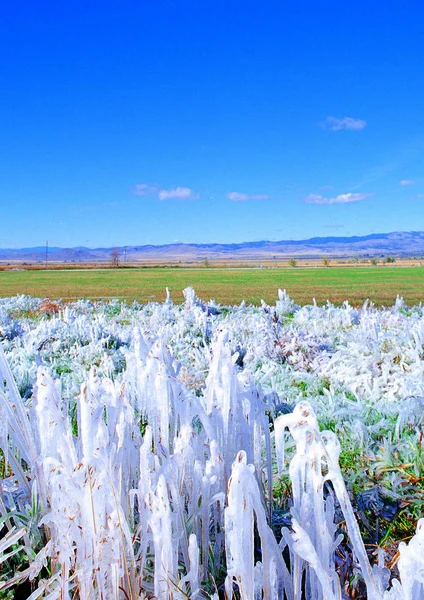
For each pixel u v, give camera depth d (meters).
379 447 3.57
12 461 2.54
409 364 6.09
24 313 15.57
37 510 2.36
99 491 1.90
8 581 2.07
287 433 3.73
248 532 1.71
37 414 2.31
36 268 123.81
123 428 2.31
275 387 5.34
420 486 3.11
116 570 1.85
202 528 2.15
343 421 4.25
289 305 14.62
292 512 1.78
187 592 1.95
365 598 2.12
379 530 2.70
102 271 90.69
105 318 12.45
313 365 6.62
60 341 8.28
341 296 24.98
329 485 2.94
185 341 8.52
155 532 1.84
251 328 9.27
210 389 2.67
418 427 3.95
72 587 1.93
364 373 5.81
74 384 5.28
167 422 2.58
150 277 58.75
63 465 1.98
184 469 2.26
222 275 64.00
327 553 1.73
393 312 13.25
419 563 1.53
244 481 1.69
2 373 2.50
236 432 2.48
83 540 1.90
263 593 1.82
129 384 3.54
